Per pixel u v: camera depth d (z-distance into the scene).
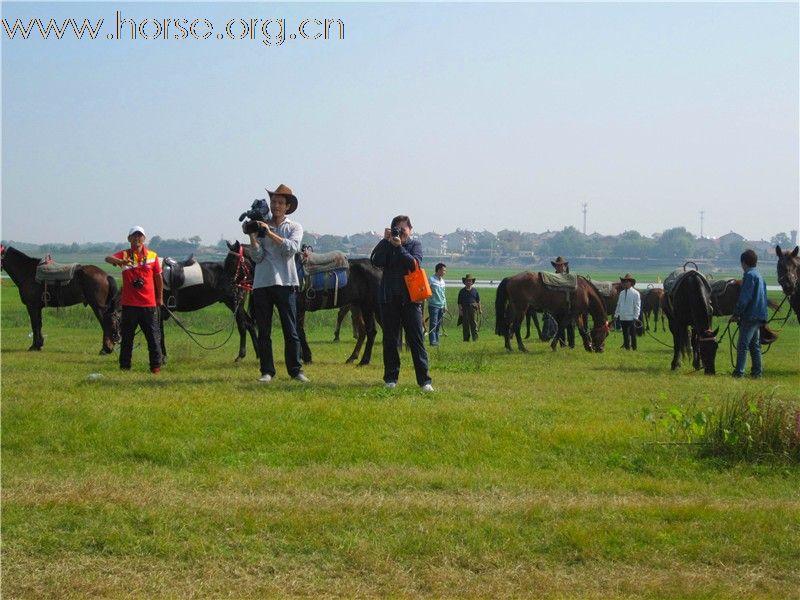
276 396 12.18
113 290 20.00
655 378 16.27
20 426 10.48
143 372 15.12
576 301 23.70
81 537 7.17
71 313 37.19
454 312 45.62
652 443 10.26
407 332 13.14
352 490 8.55
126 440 10.11
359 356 20.19
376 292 17.70
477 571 6.82
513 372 16.83
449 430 10.63
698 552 7.14
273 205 13.86
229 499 8.08
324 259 17.47
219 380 13.75
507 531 7.37
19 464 9.41
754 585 6.65
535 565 6.92
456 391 13.18
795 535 7.50
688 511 7.93
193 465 9.45
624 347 26.23
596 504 8.19
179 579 6.57
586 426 10.92
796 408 10.46
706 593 6.41
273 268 13.59
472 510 7.86
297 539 7.20
